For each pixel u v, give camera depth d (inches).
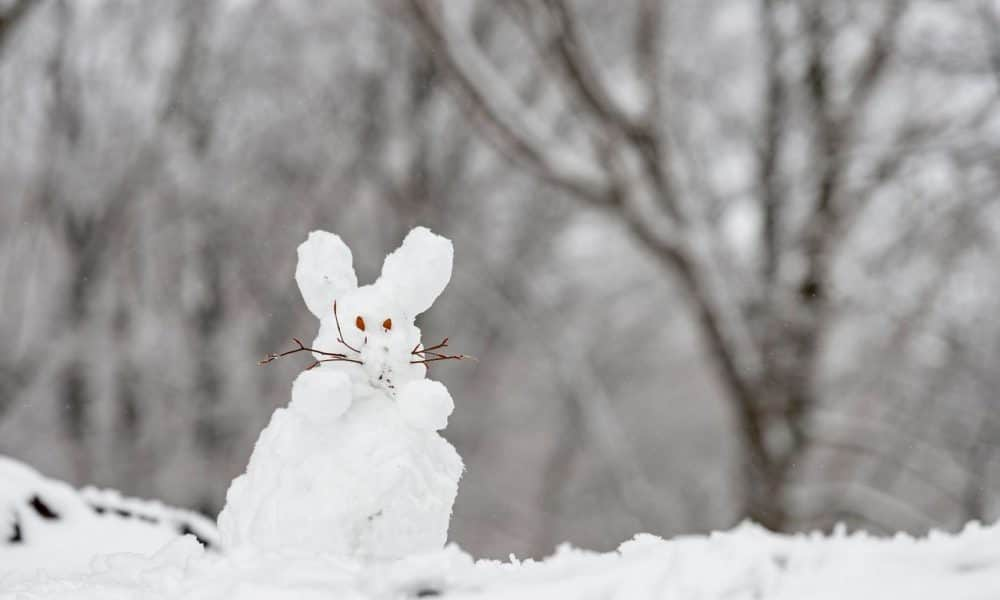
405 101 931.3
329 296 130.9
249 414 887.7
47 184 874.8
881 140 660.7
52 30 852.6
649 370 1121.4
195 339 901.8
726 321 621.3
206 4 882.8
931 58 621.3
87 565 141.6
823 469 759.7
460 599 85.4
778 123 706.2
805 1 676.1
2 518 155.3
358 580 90.2
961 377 711.1
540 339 925.8
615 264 1056.8
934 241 645.9
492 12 913.5
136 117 892.0
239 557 99.3
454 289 957.8
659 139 611.2
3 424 874.1
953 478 704.4
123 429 878.4
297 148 954.1
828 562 82.7
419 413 118.6
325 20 915.4
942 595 73.4
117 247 886.4
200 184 911.0
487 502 1005.8
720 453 1107.9
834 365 738.8
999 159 598.9
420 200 932.6
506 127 602.9
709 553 85.8
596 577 84.4
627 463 863.7
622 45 893.2
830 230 644.7
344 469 115.2
